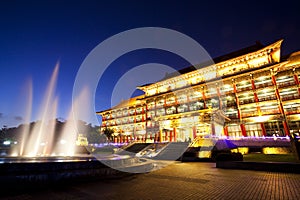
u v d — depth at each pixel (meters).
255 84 36.03
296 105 31.55
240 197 6.69
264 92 34.56
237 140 28.08
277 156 19.33
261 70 34.59
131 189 7.91
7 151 33.50
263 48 35.19
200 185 8.72
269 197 6.64
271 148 24.30
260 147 25.38
